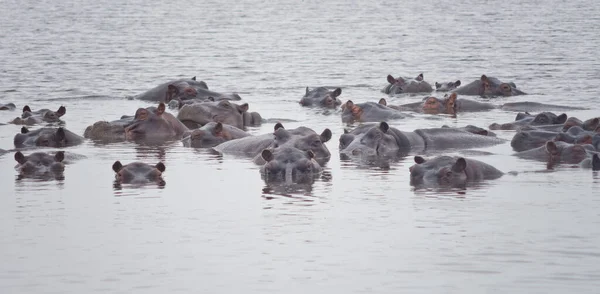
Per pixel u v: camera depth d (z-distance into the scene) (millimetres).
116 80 167875
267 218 67812
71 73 176500
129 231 64688
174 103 133000
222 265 57062
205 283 53969
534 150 94562
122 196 75562
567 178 81438
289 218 67812
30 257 59000
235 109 117438
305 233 63719
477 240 61469
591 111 128125
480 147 100250
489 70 180375
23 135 103312
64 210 70875
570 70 176125
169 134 110062
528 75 170875
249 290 52812
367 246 60438
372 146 96500
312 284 53594
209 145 103062
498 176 82500
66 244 61688
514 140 99812
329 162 90938
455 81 160375
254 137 100312
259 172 85812
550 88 153875
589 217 67125
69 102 139875
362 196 74812
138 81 167000
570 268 55625
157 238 62875
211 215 68875
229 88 159250
